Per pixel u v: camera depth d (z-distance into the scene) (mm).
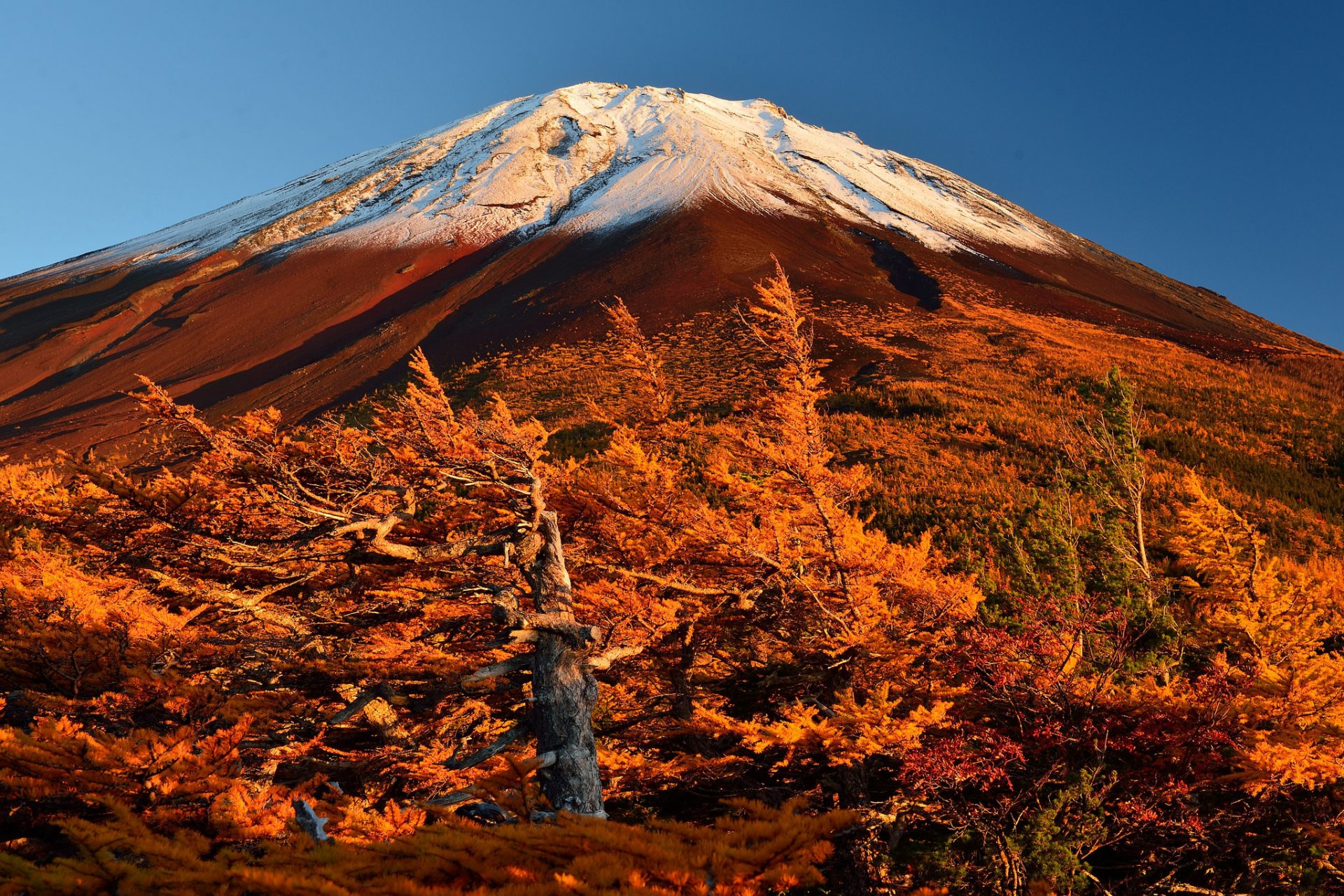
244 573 9492
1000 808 8312
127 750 6953
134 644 10031
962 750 8273
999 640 8875
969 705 9477
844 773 9812
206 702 9531
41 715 9516
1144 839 8594
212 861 4590
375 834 6625
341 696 10797
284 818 6840
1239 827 8391
